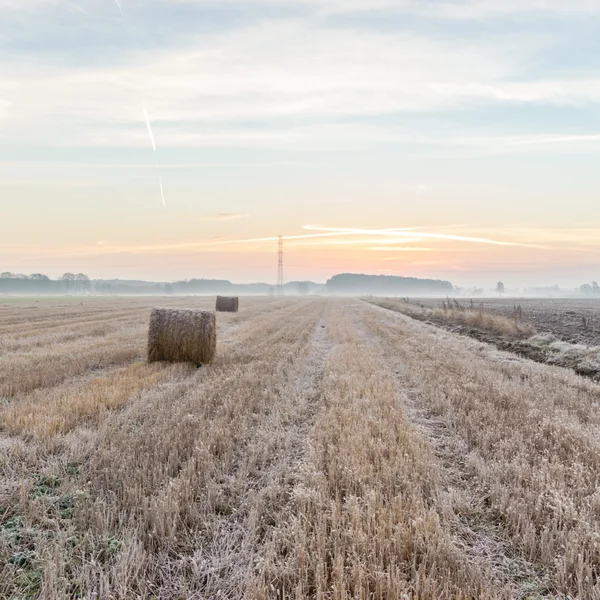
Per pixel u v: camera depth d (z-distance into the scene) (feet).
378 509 12.16
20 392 25.36
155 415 20.99
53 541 10.92
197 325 35.99
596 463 15.49
